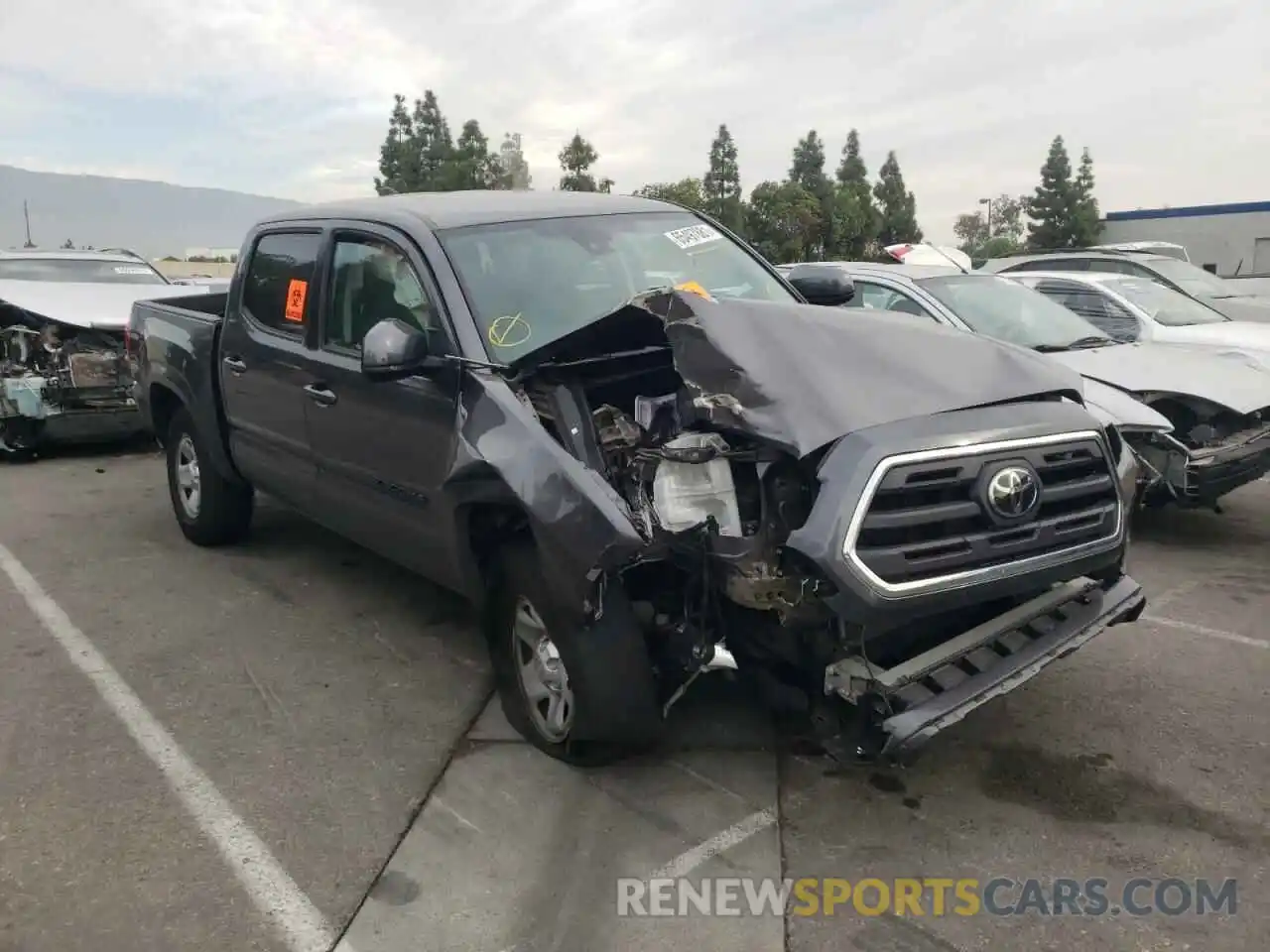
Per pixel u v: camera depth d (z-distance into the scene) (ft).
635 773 12.47
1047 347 23.68
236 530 21.53
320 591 19.17
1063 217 193.47
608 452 11.46
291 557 21.24
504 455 11.49
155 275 38.99
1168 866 10.48
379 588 19.30
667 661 11.47
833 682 10.53
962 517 10.34
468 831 11.32
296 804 11.91
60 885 10.41
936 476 10.23
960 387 11.16
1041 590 12.04
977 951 9.32
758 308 11.68
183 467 21.84
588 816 11.57
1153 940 9.40
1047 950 9.30
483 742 13.37
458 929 9.72
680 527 10.48
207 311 23.26
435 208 15.23
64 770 12.72
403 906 10.06
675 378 13.10
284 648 16.53
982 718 13.71
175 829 11.42
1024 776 12.24
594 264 14.83
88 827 11.45
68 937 9.63
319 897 10.20
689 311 11.26
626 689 11.29
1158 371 22.25
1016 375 11.67
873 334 11.78
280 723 13.94
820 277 16.92
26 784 12.36
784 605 10.13
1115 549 11.70
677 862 10.71
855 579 9.80
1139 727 13.42
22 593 19.17
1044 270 40.11
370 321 14.80
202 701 14.64
